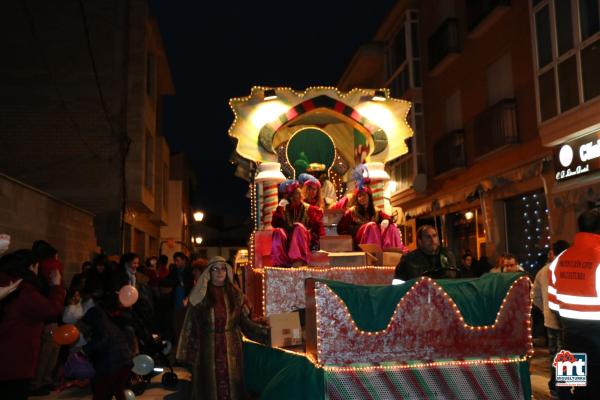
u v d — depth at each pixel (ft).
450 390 14.78
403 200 76.84
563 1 40.57
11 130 61.93
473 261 47.47
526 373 15.53
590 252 13.92
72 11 63.67
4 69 62.39
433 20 68.23
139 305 28.07
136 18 64.54
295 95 26.09
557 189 40.50
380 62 86.38
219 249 176.76
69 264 44.52
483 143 53.26
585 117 37.63
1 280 14.87
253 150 25.72
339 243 23.03
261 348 20.76
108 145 62.59
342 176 30.25
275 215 23.63
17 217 33.04
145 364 21.49
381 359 14.58
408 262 17.97
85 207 62.08
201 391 18.79
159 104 92.94
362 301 14.66
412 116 72.08
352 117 26.68
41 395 26.61
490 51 54.13
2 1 62.85
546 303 25.16
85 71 63.26
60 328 18.57
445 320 15.03
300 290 20.90
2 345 14.60
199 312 19.38
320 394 14.25
